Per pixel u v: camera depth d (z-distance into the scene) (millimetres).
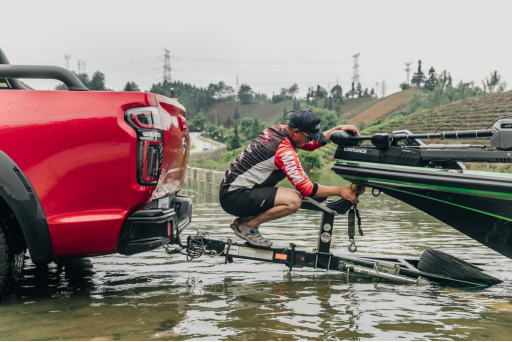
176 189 4684
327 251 4770
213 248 4863
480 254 6012
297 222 8977
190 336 3191
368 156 4773
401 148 4613
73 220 3699
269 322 3480
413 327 3426
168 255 5871
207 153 81312
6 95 3730
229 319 3535
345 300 4062
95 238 3742
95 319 3514
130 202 3756
